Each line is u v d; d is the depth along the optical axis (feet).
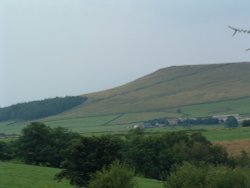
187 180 189.67
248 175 198.59
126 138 397.19
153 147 382.01
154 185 277.44
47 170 315.78
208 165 238.68
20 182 241.55
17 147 412.57
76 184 228.43
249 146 457.68
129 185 171.94
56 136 417.08
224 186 190.39
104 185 170.40
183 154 383.86
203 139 414.62
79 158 226.38
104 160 225.15
